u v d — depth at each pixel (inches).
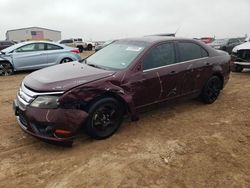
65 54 461.1
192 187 131.7
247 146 172.7
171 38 215.2
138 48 197.9
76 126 156.5
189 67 216.5
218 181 136.7
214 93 249.8
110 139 177.6
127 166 147.7
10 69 434.0
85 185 131.8
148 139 179.0
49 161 152.0
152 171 143.6
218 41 903.7
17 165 147.9
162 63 200.5
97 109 167.0
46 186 131.0
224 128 198.7
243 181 137.2
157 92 197.8
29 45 440.5
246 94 288.7
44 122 152.3
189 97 227.3
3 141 174.1
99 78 169.9
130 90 180.9
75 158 155.0
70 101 155.6
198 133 189.8
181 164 150.6
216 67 240.2
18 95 175.0
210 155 160.7
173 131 192.2
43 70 191.5
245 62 402.0
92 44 1560.0
